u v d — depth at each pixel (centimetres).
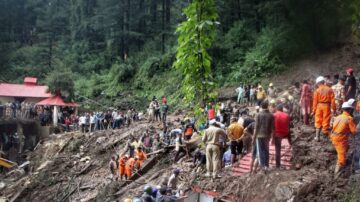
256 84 3394
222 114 1989
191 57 855
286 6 3666
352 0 3256
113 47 5538
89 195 2053
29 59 6184
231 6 4412
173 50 4550
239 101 2867
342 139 977
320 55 3331
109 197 1738
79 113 4269
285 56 3528
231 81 3619
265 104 1066
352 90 1384
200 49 852
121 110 4231
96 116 3209
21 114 3366
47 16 6919
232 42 4084
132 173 1877
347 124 971
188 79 878
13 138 3238
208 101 902
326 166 1072
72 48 6222
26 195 2397
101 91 4828
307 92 1501
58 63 5581
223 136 1284
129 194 1595
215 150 1241
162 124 2670
